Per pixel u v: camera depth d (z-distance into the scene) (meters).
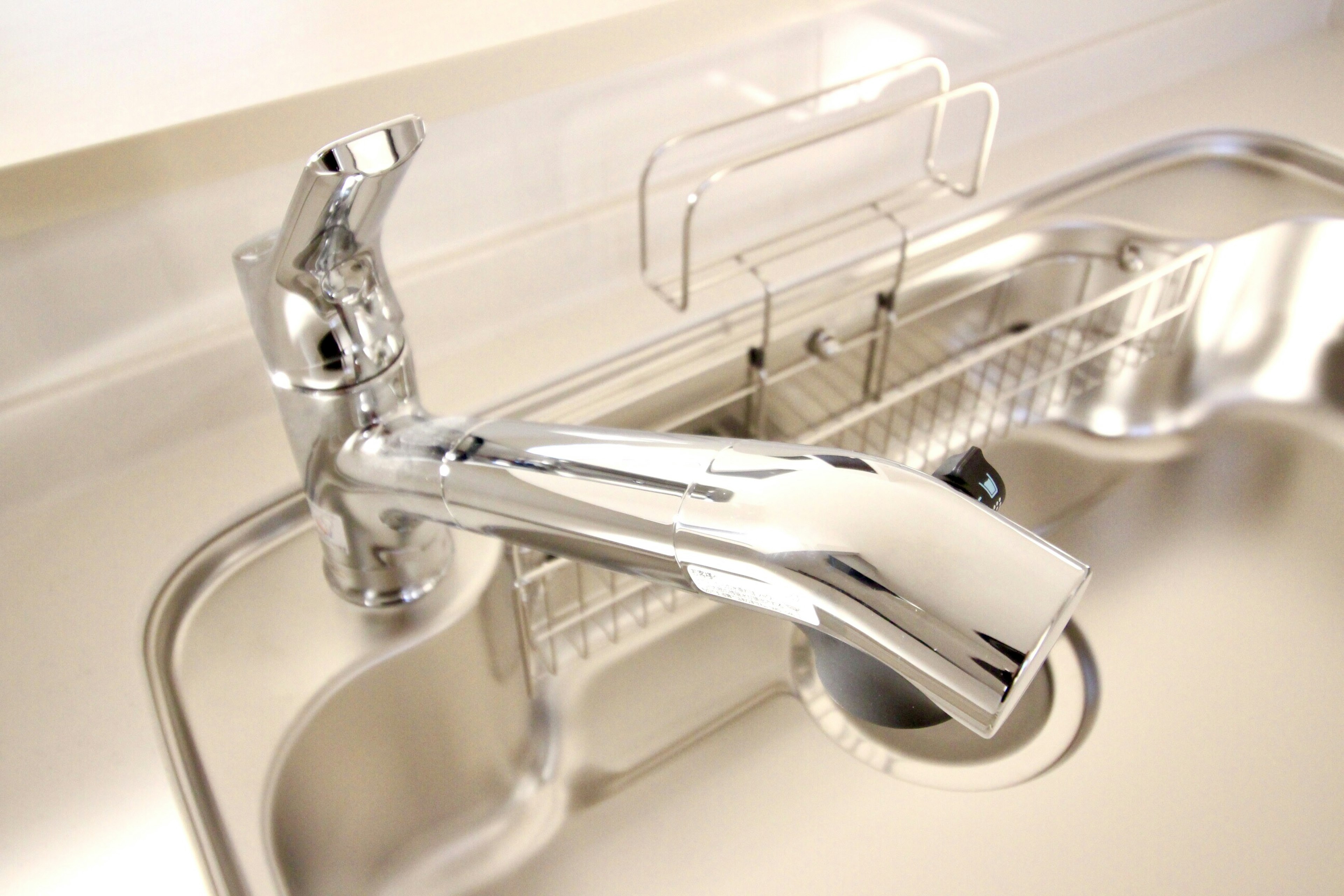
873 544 0.33
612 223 0.71
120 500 0.60
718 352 0.71
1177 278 0.80
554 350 0.69
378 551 0.55
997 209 0.82
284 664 0.55
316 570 0.59
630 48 0.59
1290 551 0.81
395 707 0.58
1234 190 0.85
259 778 0.51
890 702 0.43
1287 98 0.93
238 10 0.61
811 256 0.76
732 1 0.61
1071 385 0.87
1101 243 0.82
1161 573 0.81
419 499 0.48
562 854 0.67
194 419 0.62
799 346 0.74
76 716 0.50
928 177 0.79
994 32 0.82
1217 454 0.87
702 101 0.71
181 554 0.57
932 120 0.83
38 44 0.57
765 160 0.67
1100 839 0.67
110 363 0.58
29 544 0.58
